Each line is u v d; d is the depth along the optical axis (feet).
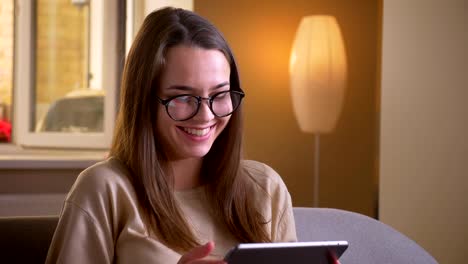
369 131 12.71
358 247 5.20
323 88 11.53
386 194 10.48
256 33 12.23
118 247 4.26
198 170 4.72
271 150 12.40
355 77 12.62
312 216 5.26
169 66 4.25
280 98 12.38
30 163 9.93
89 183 4.27
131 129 4.36
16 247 4.41
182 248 4.37
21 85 11.45
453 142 10.42
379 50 12.17
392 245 5.24
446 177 10.46
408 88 10.43
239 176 4.76
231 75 4.58
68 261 4.07
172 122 4.27
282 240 4.90
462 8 10.30
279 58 12.33
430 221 10.48
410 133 10.46
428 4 10.35
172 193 4.44
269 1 12.26
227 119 4.45
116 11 10.77
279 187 5.03
